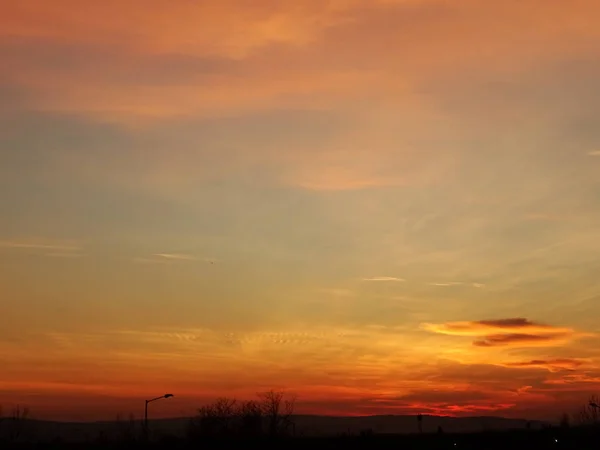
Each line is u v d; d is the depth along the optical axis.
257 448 100.94
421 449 112.94
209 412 109.44
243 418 108.31
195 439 104.62
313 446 106.75
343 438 115.56
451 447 113.00
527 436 120.62
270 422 110.12
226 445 101.19
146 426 97.62
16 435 123.69
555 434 118.31
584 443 110.56
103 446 101.50
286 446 103.56
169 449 97.38
